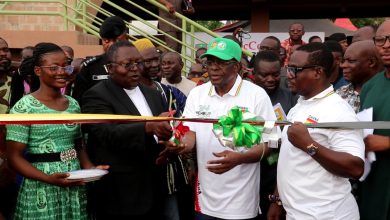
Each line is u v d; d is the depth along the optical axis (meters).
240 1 12.03
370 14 13.66
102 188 3.30
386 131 2.83
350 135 2.55
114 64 3.27
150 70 4.30
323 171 2.61
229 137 2.66
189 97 3.45
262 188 3.70
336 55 4.03
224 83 3.24
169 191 3.64
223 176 3.21
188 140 3.28
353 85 3.53
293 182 2.70
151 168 3.35
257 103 3.25
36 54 3.19
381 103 2.90
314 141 2.51
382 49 2.91
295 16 13.92
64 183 2.98
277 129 2.97
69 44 6.45
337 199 2.61
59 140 3.15
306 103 2.75
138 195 3.27
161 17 7.42
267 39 6.00
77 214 3.19
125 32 4.47
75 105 3.36
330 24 13.42
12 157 3.04
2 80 4.54
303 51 2.69
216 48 3.20
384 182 2.81
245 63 5.73
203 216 3.31
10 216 3.71
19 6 7.61
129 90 3.44
